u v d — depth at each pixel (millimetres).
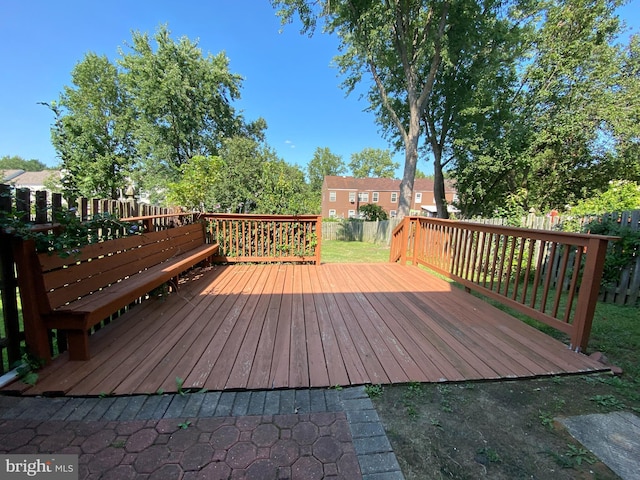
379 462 1298
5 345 1828
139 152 18203
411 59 10820
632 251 3723
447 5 9422
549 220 5059
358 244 13781
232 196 9656
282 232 5680
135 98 18031
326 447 1371
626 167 11695
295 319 2893
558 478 1241
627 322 3113
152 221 3695
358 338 2492
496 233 3438
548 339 2557
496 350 2332
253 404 1655
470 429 1514
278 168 6785
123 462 1271
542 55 11750
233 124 21344
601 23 10961
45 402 1641
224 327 2670
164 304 3287
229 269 5164
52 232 2166
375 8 9188
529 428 1530
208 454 1318
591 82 11008
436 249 4879
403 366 2062
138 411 1584
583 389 1881
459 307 3318
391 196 34969
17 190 1959
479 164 12586
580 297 2332
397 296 3689
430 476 1237
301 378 1886
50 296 1947
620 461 1327
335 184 35125
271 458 1304
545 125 11633
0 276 1812
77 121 17516
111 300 2232
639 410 1685
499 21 10648
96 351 2191
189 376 1885
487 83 12031
